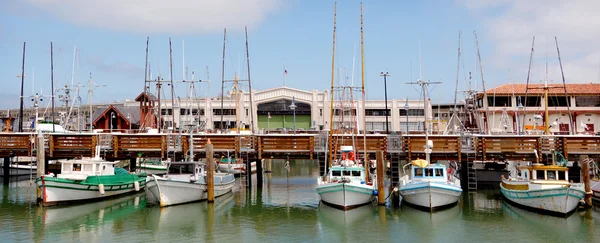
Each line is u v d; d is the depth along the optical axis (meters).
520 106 54.06
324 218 28.41
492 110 66.00
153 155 39.44
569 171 38.09
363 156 39.22
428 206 29.19
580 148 37.44
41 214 29.62
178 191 31.88
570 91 65.75
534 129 56.38
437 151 37.66
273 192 40.38
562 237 23.33
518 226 25.69
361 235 24.34
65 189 32.00
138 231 25.50
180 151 39.22
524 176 31.72
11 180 48.03
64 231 25.42
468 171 37.94
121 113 70.56
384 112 90.00
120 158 39.69
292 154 39.41
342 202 29.88
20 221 27.70
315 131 69.50
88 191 33.31
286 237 24.16
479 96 66.69
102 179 34.19
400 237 23.88
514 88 67.69
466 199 34.41
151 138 39.47
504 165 45.38
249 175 41.97
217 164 48.09
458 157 37.50
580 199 27.52
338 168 32.06
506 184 32.12
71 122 76.94
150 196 33.62
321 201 32.94
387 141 38.88
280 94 89.19
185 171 34.03
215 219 28.45
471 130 58.00
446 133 56.06
